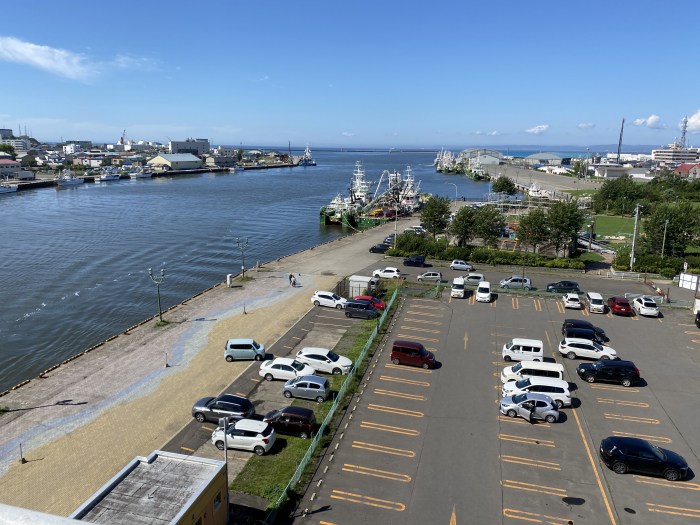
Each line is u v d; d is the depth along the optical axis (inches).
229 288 2492.6
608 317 2016.5
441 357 1658.5
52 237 4146.2
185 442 1214.9
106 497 791.7
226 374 1576.0
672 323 1953.7
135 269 3216.0
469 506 983.0
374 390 1443.2
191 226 4771.2
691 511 972.6
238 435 1167.6
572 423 1279.5
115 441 1227.2
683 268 2684.5
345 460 1125.7
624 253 2938.0
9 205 6072.8
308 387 1400.1
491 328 1903.3
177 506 773.3
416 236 3339.1
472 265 2896.2
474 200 6437.0
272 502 989.2
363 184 6535.4
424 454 1149.1
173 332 1924.2
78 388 1491.1
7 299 2618.1
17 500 1023.6
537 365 1459.2
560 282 2346.2
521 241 3107.8
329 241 4094.5
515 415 1304.1
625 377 1466.5
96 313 2434.8
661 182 6274.6
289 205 6338.6
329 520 944.9
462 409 1343.5
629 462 1074.7
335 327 1948.8
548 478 1066.7
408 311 2085.4
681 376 1534.2
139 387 1493.6
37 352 2001.7
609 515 959.0
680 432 1245.1
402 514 960.9
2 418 1334.9
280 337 1855.3
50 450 1193.4
